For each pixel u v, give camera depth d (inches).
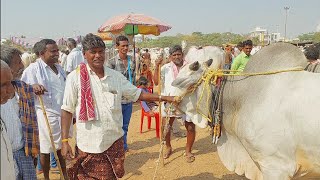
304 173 125.6
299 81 122.3
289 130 119.9
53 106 164.4
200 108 145.0
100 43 118.3
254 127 126.3
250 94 131.2
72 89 119.8
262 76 130.7
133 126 303.7
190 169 201.2
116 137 123.9
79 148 122.2
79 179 124.7
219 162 210.2
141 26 345.7
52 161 200.1
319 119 114.1
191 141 208.5
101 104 119.7
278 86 124.6
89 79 119.5
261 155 127.3
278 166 124.0
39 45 163.2
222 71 142.8
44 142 163.0
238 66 256.8
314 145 116.3
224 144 149.5
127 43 218.1
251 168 142.2
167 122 189.3
